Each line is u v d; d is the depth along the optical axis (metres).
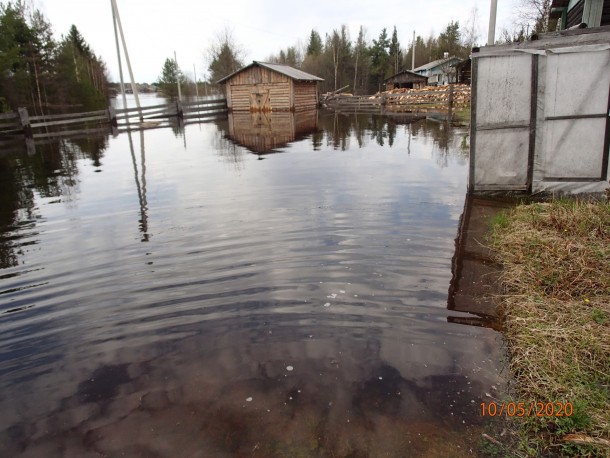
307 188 6.98
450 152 10.18
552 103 5.46
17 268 4.24
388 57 53.38
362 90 50.03
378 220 5.17
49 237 5.13
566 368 2.44
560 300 3.13
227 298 3.45
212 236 4.86
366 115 23.30
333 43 47.94
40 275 4.05
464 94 24.44
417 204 5.79
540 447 2.00
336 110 27.84
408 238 4.56
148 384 2.52
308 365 2.62
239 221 5.36
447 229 4.79
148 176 8.62
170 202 6.49
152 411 2.30
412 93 26.53
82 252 4.58
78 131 18.80
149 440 2.11
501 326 2.96
